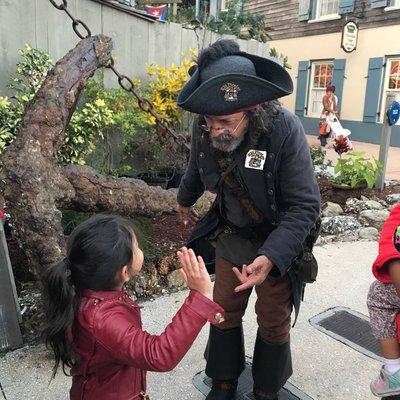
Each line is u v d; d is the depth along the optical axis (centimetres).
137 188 298
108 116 370
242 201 188
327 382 237
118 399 142
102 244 132
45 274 136
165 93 470
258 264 167
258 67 174
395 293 178
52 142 255
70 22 432
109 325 131
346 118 1172
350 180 529
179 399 221
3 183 238
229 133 167
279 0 1314
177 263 334
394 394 184
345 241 443
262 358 204
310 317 298
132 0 569
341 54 1168
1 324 239
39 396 215
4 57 384
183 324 131
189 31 551
